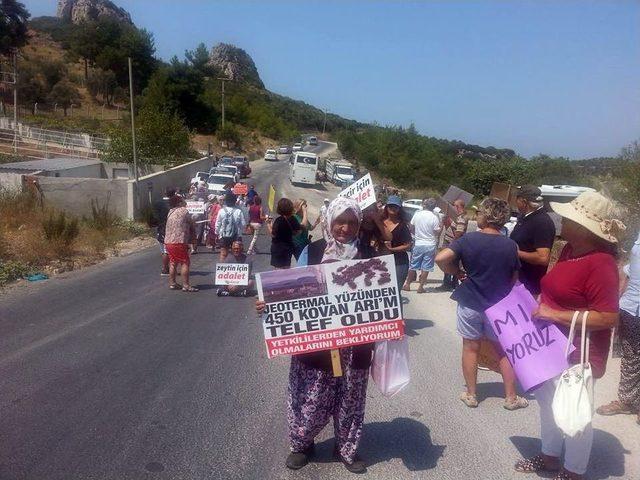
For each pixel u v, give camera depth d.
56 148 49.97
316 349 4.07
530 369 4.02
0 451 4.42
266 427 4.95
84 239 16.70
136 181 23.12
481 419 5.16
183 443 4.62
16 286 11.31
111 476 4.09
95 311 9.27
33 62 94.50
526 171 45.56
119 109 90.62
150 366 6.53
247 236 22.17
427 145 68.94
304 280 4.06
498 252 5.02
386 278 4.10
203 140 86.75
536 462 4.22
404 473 4.20
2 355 6.82
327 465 4.31
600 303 3.75
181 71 92.50
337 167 56.59
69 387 5.80
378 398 5.65
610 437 4.82
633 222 14.58
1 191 19.09
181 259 11.18
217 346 7.42
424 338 7.92
